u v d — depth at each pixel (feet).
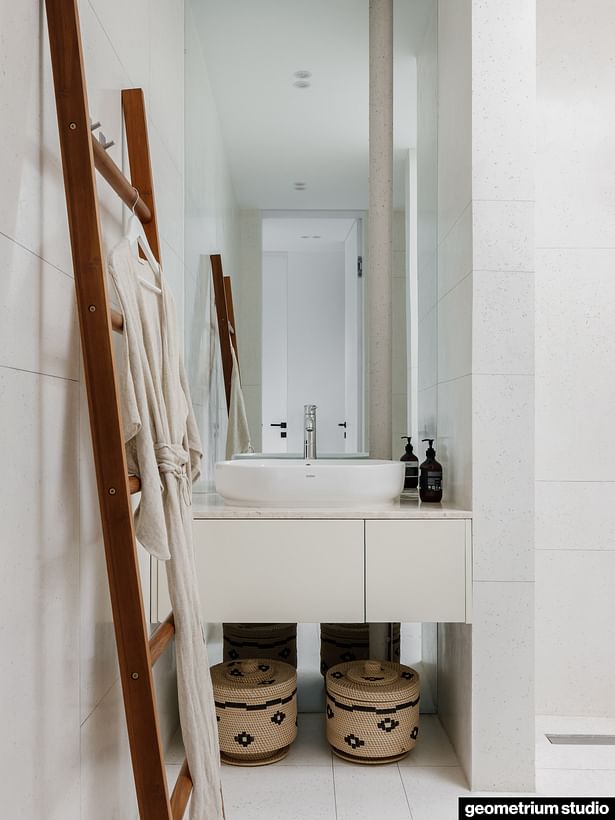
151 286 5.65
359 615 7.42
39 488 4.18
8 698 3.71
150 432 5.11
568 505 9.52
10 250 3.80
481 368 7.47
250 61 9.87
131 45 6.53
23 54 4.00
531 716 7.43
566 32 9.57
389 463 8.54
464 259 7.80
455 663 8.34
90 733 5.08
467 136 7.68
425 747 8.52
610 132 9.55
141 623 4.73
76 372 4.89
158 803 4.78
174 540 5.41
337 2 9.80
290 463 9.13
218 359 9.96
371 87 9.79
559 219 9.55
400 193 10.05
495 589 7.43
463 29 7.89
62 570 4.55
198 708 5.59
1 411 3.67
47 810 4.23
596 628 9.50
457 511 7.45
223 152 9.97
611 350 9.54
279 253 10.15
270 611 7.43
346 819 6.92
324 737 8.86
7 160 3.77
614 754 8.38
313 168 10.09
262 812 7.06
